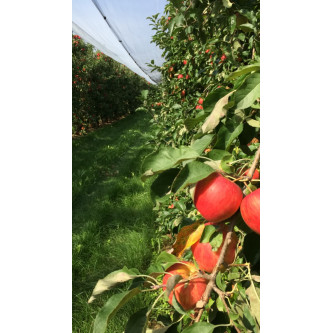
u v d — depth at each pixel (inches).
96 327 30.7
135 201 188.4
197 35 64.4
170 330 34.8
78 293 113.0
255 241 35.2
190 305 33.4
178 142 123.2
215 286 31.6
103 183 234.4
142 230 150.2
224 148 37.1
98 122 510.0
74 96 403.2
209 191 30.9
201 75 137.1
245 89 34.4
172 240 127.9
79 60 414.6
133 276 34.4
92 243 142.2
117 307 31.0
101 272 125.6
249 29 53.6
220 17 54.8
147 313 33.4
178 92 155.5
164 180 34.4
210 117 36.7
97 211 177.3
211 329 29.2
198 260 35.3
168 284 29.9
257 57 47.0
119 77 577.6
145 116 619.8
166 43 175.9
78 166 267.7
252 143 51.9
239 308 34.7
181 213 100.0
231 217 33.1
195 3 57.4
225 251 32.2
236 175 32.8
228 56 64.1
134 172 254.8
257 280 33.5
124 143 355.6
